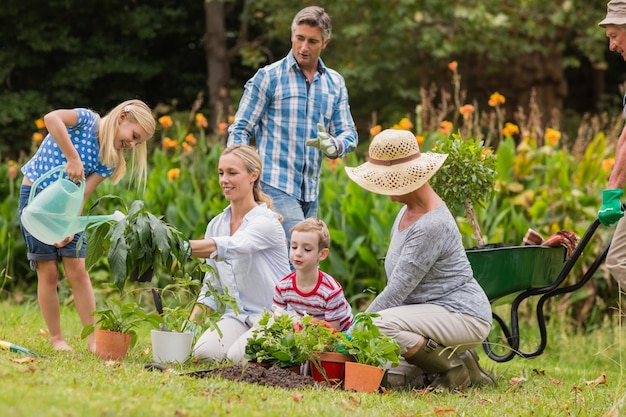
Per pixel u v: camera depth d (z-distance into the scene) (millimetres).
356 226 8844
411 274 5066
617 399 4793
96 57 21219
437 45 16938
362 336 4797
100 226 5070
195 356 5434
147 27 20828
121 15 20797
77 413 3248
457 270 5160
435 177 5840
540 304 5684
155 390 3934
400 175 5086
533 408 4633
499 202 8961
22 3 20188
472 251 5383
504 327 6062
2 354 4812
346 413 3973
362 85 18141
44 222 5211
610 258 5441
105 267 9195
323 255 5234
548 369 6758
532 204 8898
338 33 17781
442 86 19109
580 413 4520
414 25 16328
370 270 8836
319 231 5168
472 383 5473
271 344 4816
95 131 5555
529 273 5504
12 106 19641
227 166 5539
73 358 4941
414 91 18328
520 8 16766
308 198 6637
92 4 20531
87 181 5621
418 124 9445
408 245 5082
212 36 20859
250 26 22672
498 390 5379
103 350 5203
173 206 9227
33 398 3387
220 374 4578
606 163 8766
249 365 4746
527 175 9070
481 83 18844
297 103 6508
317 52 6508
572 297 8531
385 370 5000
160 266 4875
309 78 6562
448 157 5797
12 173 9875
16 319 7188
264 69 6527
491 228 8539
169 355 5172
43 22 20391
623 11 5297
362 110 19797
